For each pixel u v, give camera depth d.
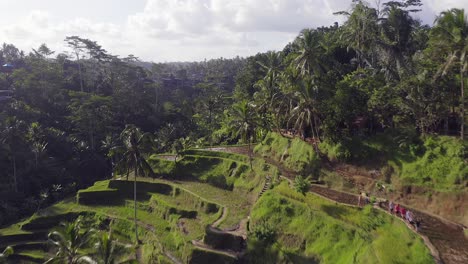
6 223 69.38
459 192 38.22
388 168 46.09
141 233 55.91
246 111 61.75
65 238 37.72
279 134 66.81
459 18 40.03
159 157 76.06
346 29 64.88
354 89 51.16
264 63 93.06
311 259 38.88
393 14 60.00
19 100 110.62
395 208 38.00
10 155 82.12
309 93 51.66
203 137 101.31
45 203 77.12
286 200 46.47
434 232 34.50
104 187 70.25
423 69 46.75
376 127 52.31
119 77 140.50
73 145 99.31
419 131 46.91
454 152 41.16
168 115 132.75
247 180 61.34
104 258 37.28
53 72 125.19
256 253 43.03
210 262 43.97
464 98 42.84
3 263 54.75
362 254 34.16
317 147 55.72
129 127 54.12
